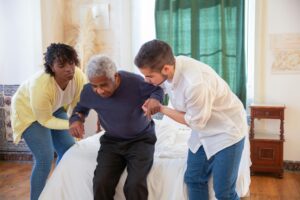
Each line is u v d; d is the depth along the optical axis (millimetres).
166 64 1488
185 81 1528
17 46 3717
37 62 3678
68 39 3822
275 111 3102
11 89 3777
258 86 3316
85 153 2047
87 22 3719
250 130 3191
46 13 3658
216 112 1636
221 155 1634
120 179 1858
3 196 2779
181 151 2047
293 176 3184
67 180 1923
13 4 3664
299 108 3248
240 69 3359
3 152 3857
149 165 1833
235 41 3342
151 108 1676
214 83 1559
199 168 1742
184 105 1598
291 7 3158
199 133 1702
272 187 2924
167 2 3463
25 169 3521
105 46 3775
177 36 3488
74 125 1915
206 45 3418
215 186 1670
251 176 3207
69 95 2240
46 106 2037
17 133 2166
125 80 1869
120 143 1901
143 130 1939
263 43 3262
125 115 1845
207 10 3373
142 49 1490
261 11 3223
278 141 3105
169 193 1792
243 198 2188
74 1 3789
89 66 1726
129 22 3729
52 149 2217
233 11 3311
